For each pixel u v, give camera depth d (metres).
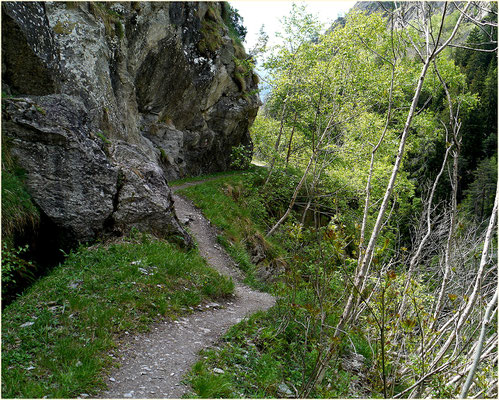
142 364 5.40
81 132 9.33
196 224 14.25
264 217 19.42
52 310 6.21
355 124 18.73
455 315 4.92
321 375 4.93
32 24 9.34
